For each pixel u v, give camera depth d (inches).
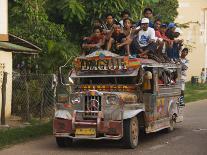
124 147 676.7
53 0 1272.1
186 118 1048.8
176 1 2028.8
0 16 983.0
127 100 670.5
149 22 807.1
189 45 2222.0
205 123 956.0
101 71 712.4
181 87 896.3
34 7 1199.6
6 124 876.0
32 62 1128.8
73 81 730.2
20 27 1181.7
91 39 786.8
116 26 752.3
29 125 873.5
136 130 685.9
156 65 745.0
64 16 1222.9
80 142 735.1
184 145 698.8
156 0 1439.5
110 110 660.7
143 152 644.7
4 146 701.3
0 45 943.0
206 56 2476.6
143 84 712.4
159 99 763.4
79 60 724.0
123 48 745.0
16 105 981.2
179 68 879.1
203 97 1659.7
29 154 639.1
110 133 658.2
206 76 2468.0
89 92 666.8
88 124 660.1
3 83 855.7
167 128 821.9
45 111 981.2
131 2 1282.0
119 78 714.2
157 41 776.9
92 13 1246.9
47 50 1116.5
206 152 642.2
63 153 644.1
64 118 673.0
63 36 1190.9
